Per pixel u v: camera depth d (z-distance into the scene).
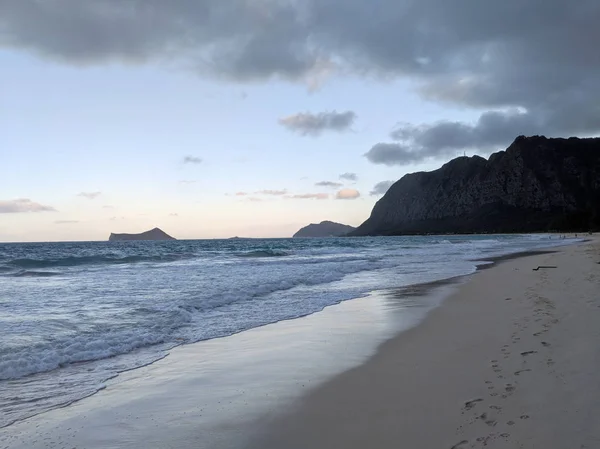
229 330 9.52
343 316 10.86
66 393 5.76
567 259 25.27
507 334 7.51
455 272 21.66
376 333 8.86
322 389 5.57
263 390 5.65
